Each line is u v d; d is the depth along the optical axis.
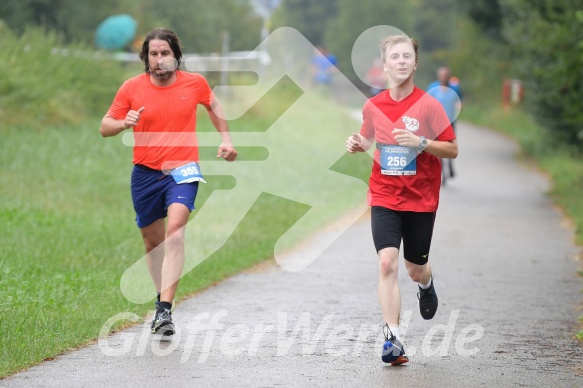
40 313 20.41
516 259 31.17
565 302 24.19
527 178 58.88
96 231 32.38
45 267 25.97
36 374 16.36
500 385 16.08
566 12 45.75
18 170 42.72
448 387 15.88
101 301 22.25
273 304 23.20
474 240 35.22
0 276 24.08
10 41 59.12
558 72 46.50
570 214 42.53
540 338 19.95
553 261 30.89
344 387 15.79
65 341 18.44
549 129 64.62
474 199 48.41
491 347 19.05
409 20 154.25
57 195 39.00
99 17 80.62
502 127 97.31
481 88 119.94
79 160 46.53
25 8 76.44
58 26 78.81
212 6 98.25
